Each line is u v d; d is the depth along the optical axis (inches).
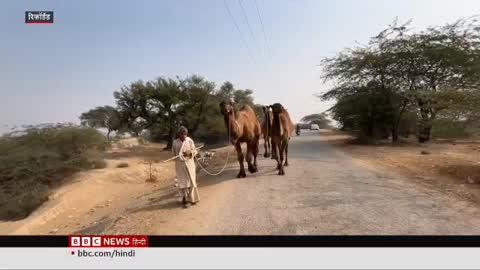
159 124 1627.7
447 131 660.7
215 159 706.8
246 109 464.8
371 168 542.6
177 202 358.9
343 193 371.6
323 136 1822.1
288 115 497.7
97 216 500.4
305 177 459.5
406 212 302.8
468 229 259.8
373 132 1256.2
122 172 894.4
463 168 513.0
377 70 1141.7
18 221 588.7
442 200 342.0
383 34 1127.6
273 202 339.3
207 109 1713.8
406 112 1175.6
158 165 1032.2
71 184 803.4
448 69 1080.8
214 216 302.2
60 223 545.3
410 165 577.9
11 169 861.2
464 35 1063.0
